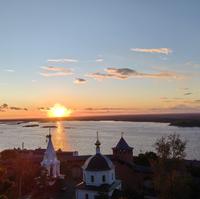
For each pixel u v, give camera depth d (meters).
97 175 70.50
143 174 87.56
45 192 78.56
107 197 65.12
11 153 120.31
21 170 81.12
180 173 62.56
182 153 63.25
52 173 89.56
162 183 62.47
